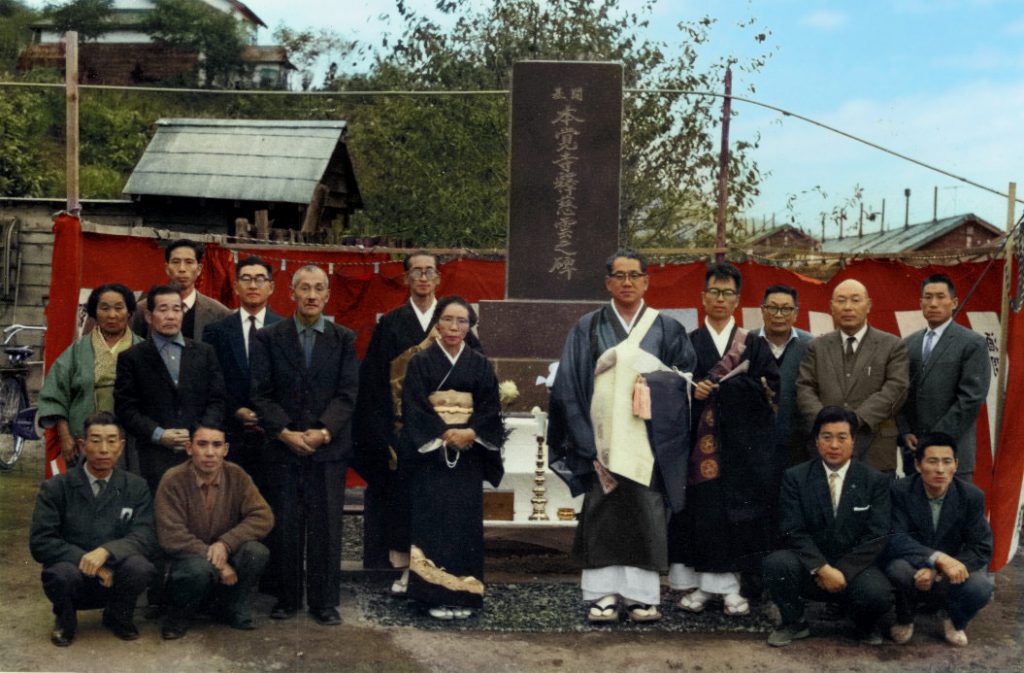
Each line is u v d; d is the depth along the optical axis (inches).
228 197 450.0
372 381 208.2
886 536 185.2
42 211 392.5
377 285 319.3
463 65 504.7
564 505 221.9
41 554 177.3
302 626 189.2
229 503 187.0
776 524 196.9
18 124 603.5
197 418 195.0
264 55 625.3
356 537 251.0
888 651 182.5
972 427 213.9
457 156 499.5
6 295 376.2
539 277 240.2
